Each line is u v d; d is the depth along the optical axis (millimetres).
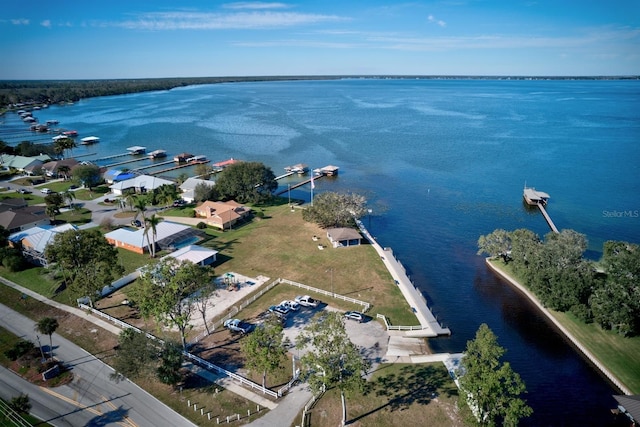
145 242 97250
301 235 106812
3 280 85062
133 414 50250
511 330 71312
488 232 113312
